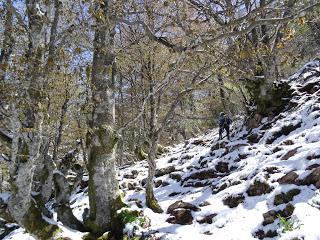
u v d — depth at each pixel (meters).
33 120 8.30
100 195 10.88
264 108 18.17
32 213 8.95
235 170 14.14
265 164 12.18
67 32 8.62
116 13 10.05
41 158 10.31
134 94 21.45
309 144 12.08
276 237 8.66
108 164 11.01
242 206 10.66
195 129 37.25
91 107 11.23
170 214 11.62
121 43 14.79
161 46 13.87
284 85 18.31
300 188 9.63
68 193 11.07
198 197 12.94
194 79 12.22
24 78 7.97
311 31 23.84
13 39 8.52
